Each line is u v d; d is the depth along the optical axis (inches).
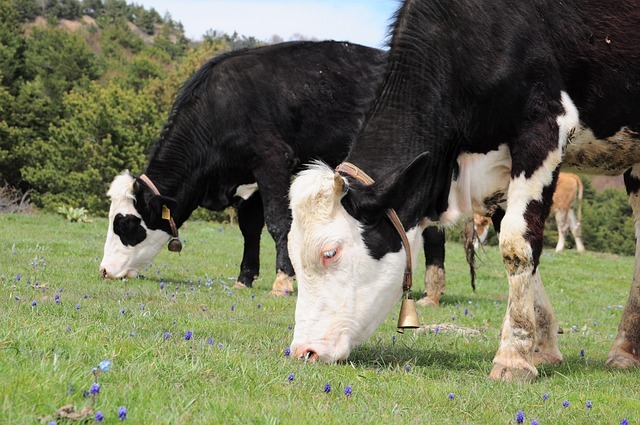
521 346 220.1
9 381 135.3
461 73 225.6
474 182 235.0
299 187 215.9
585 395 204.8
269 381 168.9
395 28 234.8
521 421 163.0
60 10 6058.1
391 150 226.2
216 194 434.6
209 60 430.6
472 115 227.5
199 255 629.3
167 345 195.8
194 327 259.4
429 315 390.9
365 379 190.2
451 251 905.5
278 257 416.8
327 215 212.8
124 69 3097.9
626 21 229.9
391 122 229.1
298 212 215.5
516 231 221.0
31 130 1833.2
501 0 225.6
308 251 211.9
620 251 2218.3
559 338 349.4
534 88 222.2
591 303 563.5
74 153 1600.6
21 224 749.3
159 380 154.5
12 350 160.2
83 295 316.2
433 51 228.4
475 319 395.9
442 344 284.5
